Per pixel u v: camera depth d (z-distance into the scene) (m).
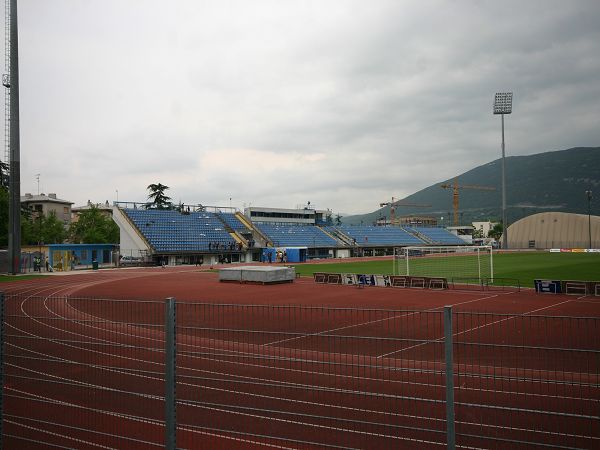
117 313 21.88
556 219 126.81
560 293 30.17
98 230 90.56
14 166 52.47
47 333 16.62
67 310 22.58
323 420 8.80
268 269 38.81
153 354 13.55
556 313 22.56
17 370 12.39
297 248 76.19
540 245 128.25
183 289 35.34
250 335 15.68
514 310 23.59
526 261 65.69
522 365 12.43
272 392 10.28
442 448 7.63
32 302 25.28
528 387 10.47
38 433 8.70
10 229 52.06
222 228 88.75
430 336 17.02
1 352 7.46
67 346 14.62
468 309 24.00
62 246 61.75
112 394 10.67
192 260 75.56
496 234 183.00
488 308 24.33
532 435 8.00
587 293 29.36
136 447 8.11
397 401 9.66
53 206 113.00
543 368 12.05
